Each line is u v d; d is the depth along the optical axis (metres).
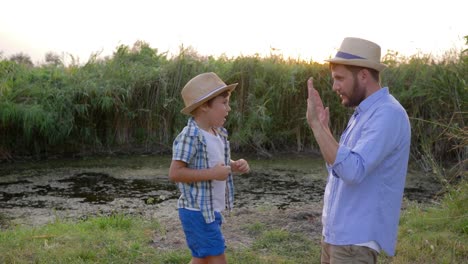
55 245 5.28
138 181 9.81
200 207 3.71
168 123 13.23
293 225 6.18
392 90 12.63
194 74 13.37
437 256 5.13
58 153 12.50
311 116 2.89
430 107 12.09
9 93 12.34
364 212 2.90
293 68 13.45
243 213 6.96
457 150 11.40
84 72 13.68
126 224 6.18
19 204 8.08
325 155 2.82
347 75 2.97
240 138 12.76
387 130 2.81
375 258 2.99
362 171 2.74
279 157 12.50
